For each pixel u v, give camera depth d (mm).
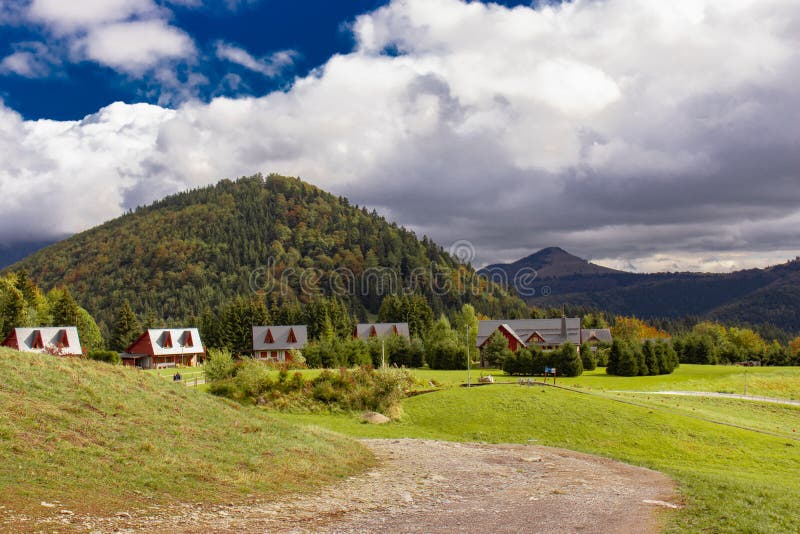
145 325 141500
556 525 14469
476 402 42344
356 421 39094
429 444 30344
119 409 21016
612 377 71688
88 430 18000
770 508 17219
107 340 153500
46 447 15594
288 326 114000
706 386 65500
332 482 19281
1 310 95125
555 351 72938
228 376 46625
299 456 21875
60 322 108562
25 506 11727
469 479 21312
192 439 20469
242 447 21109
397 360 88312
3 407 17516
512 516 15383
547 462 25984
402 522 14461
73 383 22047
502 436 35500
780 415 48438
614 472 23984
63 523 11281
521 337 112438
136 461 16609
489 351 88375
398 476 21391
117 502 13297
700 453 32500
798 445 34469
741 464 30469
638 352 74688
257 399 42969
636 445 33781
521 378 65875
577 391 46438
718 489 19969
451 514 15523
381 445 29375
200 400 26891
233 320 115688
